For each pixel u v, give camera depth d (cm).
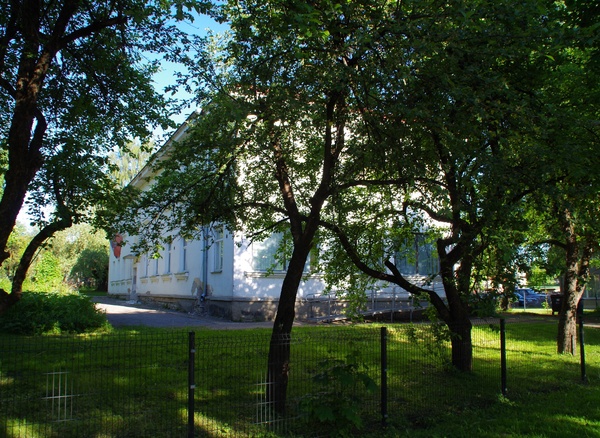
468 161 689
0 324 1199
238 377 804
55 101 955
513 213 675
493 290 729
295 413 638
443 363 840
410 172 686
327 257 982
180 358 922
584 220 885
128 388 722
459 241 770
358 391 761
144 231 853
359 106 684
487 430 620
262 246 1809
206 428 582
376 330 816
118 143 1059
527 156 689
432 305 917
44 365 827
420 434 604
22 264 670
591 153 786
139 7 758
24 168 617
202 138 737
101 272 4909
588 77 929
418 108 645
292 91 694
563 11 851
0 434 529
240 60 745
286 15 662
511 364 1017
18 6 691
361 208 909
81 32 745
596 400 766
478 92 651
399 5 655
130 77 975
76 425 574
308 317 1831
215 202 816
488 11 626
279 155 740
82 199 928
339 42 659
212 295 1950
